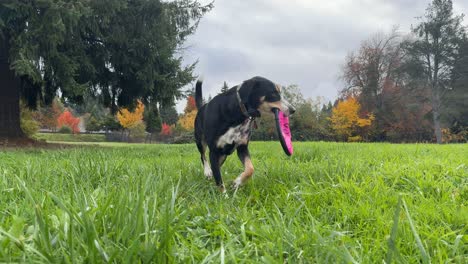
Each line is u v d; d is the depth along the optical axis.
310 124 40.91
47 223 1.66
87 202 2.30
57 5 10.38
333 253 1.71
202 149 5.04
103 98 16.20
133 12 13.76
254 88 4.12
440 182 3.60
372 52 46.50
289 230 2.13
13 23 11.67
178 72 15.19
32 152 9.27
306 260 1.81
